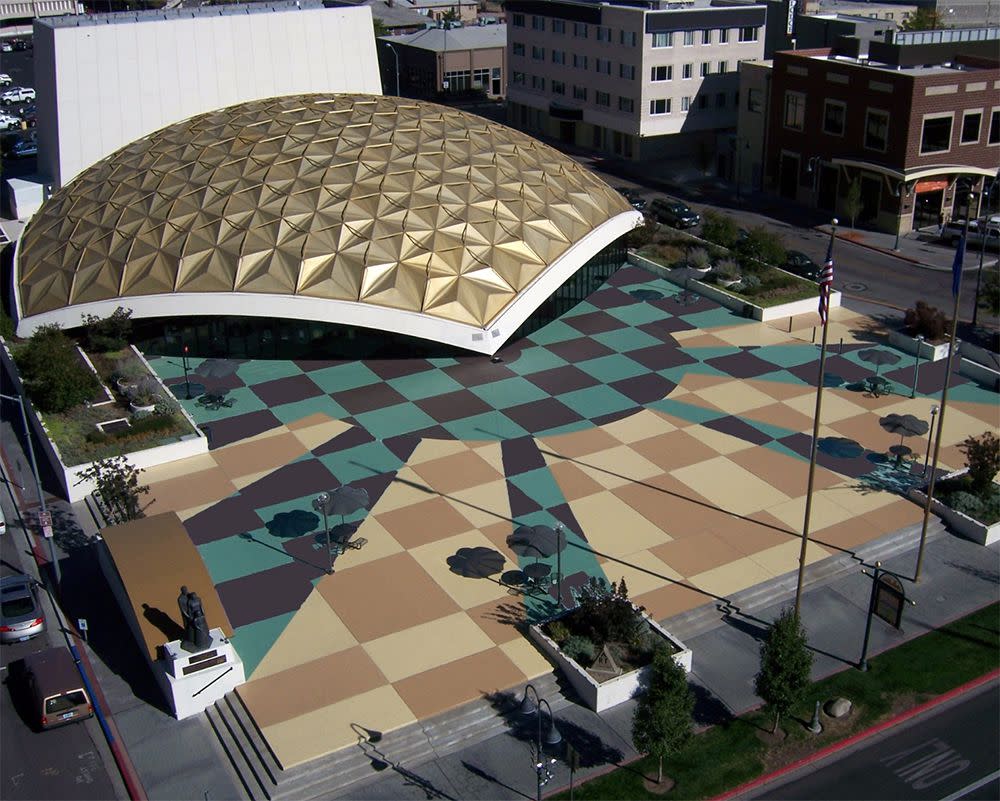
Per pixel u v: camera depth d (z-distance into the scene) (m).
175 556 35.47
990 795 28.50
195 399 50.09
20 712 32.34
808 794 28.64
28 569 39.12
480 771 29.69
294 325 53.41
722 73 91.88
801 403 49.44
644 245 68.19
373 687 32.47
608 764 29.78
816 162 79.75
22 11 161.38
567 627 34.22
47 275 55.19
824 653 34.12
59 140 71.38
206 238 53.16
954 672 33.16
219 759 30.42
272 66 75.94
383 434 46.94
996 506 40.47
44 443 46.56
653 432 46.97
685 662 33.00
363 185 55.25
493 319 51.97
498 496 42.34
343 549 39.12
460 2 151.88
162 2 153.62
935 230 74.62
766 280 62.56
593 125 98.12
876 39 88.62
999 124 75.19
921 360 54.03
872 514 41.09
